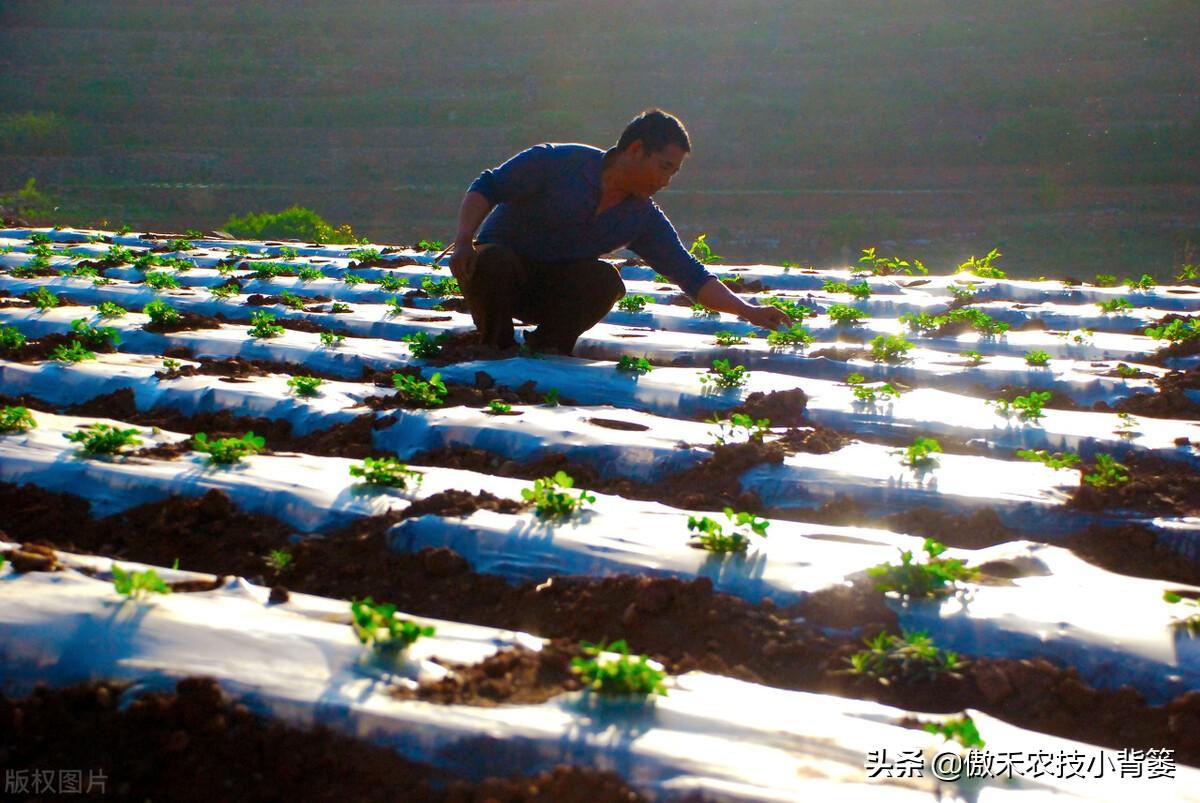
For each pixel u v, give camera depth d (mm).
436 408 5496
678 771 2643
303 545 4000
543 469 4875
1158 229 30734
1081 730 3131
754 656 3381
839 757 2750
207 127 43094
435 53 46375
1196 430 5273
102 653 2982
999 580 3742
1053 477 4621
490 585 3768
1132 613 3480
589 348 7281
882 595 3576
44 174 38719
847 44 42438
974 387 6457
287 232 23047
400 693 2883
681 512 4184
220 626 3105
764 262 30609
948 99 39281
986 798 2621
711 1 45500
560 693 2941
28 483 4395
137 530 4176
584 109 42062
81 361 6207
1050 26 41531
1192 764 2984
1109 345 7398
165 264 10203
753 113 40312
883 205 34062
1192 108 37344
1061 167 36000
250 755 2750
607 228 6281
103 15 49281
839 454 4895
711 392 5930
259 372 6367
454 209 36000
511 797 2592
